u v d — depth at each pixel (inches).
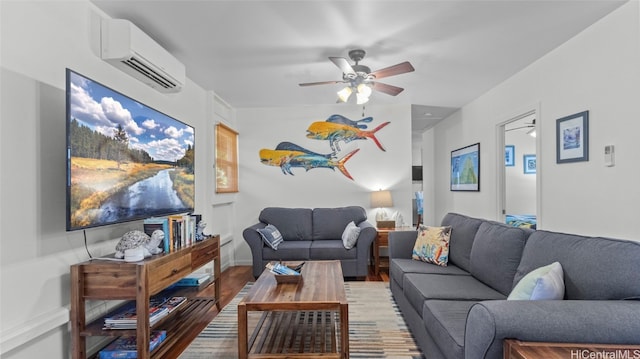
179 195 115.5
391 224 176.6
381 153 192.7
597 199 95.1
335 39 103.9
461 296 80.0
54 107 72.1
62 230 73.5
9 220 61.9
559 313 47.5
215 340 94.2
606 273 54.1
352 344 89.1
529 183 229.8
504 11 88.4
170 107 123.7
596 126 95.3
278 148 194.5
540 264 69.2
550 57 114.9
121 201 84.0
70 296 74.4
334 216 174.9
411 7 86.0
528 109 127.9
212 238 114.9
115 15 88.5
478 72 135.0
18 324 62.6
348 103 185.2
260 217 176.6
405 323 102.8
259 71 131.5
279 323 100.1
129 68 92.6
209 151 158.1
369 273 166.1
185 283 109.2
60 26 73.9
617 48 87.9
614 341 45.4
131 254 76.0
